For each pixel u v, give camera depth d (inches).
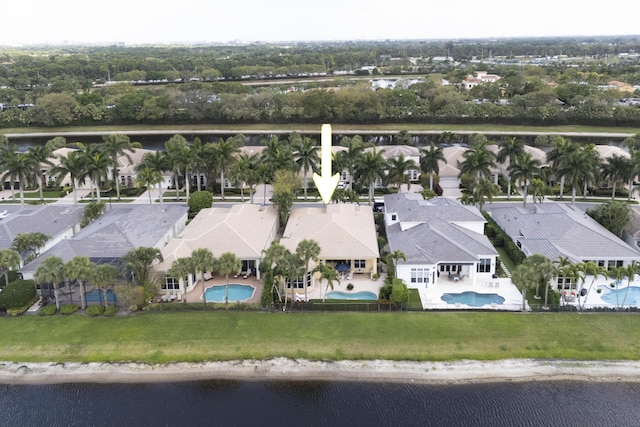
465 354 1979.6
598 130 6643.7
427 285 2476.6
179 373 1921.8
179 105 7273.6
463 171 3590.1
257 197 3961.6
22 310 2231.8
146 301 2242.9
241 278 2583.7
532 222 2938.0
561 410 1742.1
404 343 2037.4
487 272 2581.2
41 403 1803.6
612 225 2940.5
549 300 2293.3
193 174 4168.3
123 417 1743.4
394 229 2915.8
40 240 2591.0
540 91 7234.3
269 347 2028.8
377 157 3550.7
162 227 2898.6
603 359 1945.1
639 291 2395.4
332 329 2119.8
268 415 1744.6
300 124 7214.6
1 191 4124.0
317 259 2319.1
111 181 4045.3
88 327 2139.5
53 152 4473.4
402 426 1683.1
